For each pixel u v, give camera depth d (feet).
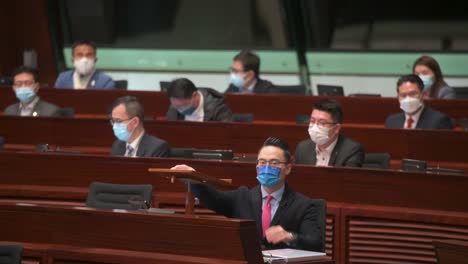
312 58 119.44
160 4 122.42
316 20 118.52
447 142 67.10
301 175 54.90
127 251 38.60
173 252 37.68
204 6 121.49
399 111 78.13
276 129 68.90
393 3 116.47
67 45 124.16
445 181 52.70
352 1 117.50
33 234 40.78
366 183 53.93
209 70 121.80
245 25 120.78
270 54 120.37
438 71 79.51
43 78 118.42
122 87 89.51
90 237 39.60
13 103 83.87
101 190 49.03
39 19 116.47
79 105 82.99
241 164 54.95
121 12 123.24
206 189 44.45
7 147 71.26
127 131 59.93
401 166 62.54
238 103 81.41
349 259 53.67
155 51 123.24
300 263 38.29
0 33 113.09
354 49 118.42
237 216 44.73
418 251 52.70
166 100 81.92
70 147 70.85
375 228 53.36
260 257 37.17
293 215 43.68
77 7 123.54
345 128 68.85
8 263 36.52
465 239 51.83
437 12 115.34
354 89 118.21
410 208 53.31
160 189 56.03
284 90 87.51
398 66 117.08
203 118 71.61
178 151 61.16
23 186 57.62
